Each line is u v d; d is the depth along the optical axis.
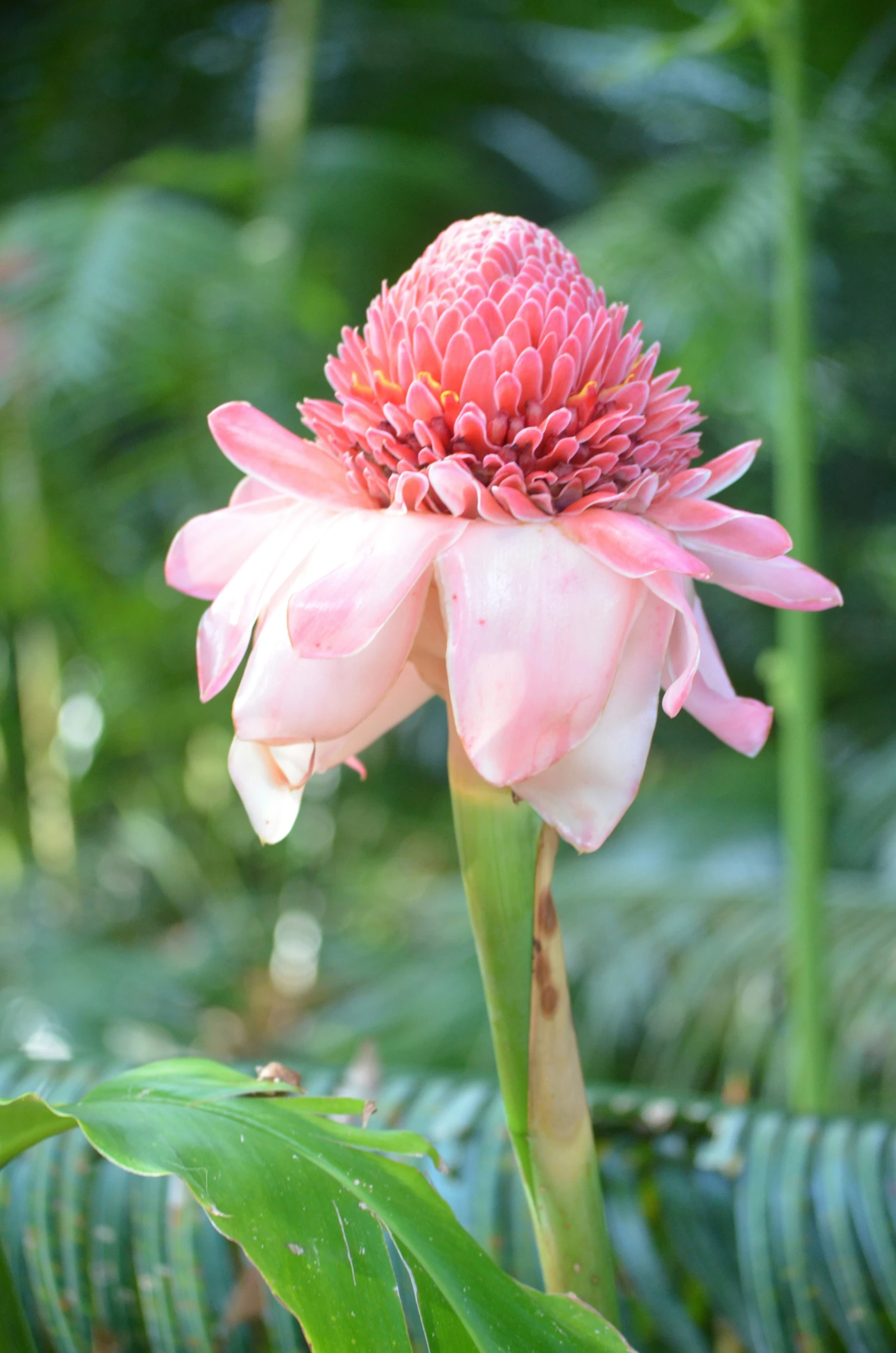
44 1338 0.93
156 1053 2.63
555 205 3.87
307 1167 0.80
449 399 0.80
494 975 0.81
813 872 1.37
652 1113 0.97
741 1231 0.93
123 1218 0.93
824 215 2.87
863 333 3.20
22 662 3.61
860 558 3.46
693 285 2.33
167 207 2.71
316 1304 0.77
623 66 1.45
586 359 0.81
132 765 3.91
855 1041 1.66
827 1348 0.91
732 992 1.85
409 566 0.78
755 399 2.36
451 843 3.77
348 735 0.84
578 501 0.80
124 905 3.72
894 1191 0.94
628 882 2.24
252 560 0.81
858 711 3.41
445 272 0.82
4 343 2.35
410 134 3.78
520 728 0.77
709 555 0.83
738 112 2.77
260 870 4.04
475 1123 0.97
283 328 2.79
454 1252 0.79
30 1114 0.81
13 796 3.67
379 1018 2.12
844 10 2.45
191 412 3.03
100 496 3.18
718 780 2.96
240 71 3.57
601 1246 0.82
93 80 3.46
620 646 0.78
